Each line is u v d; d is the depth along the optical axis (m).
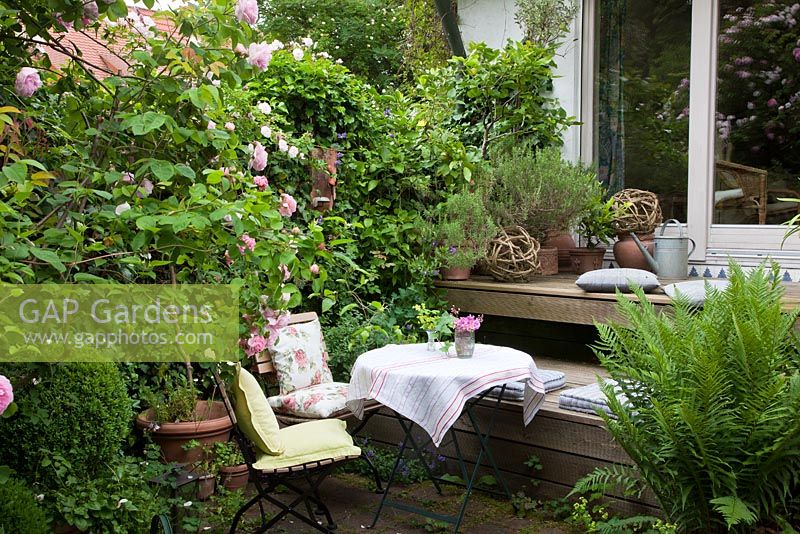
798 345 2.88
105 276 3.00
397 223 5.50
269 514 3.79
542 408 3.84
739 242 5.49
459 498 3.98
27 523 2.45
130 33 3.20
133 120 2.44
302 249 2.80
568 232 6.09
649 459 2.87
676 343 2.94
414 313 5.25
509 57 6.24
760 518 2.74
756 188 5.46
